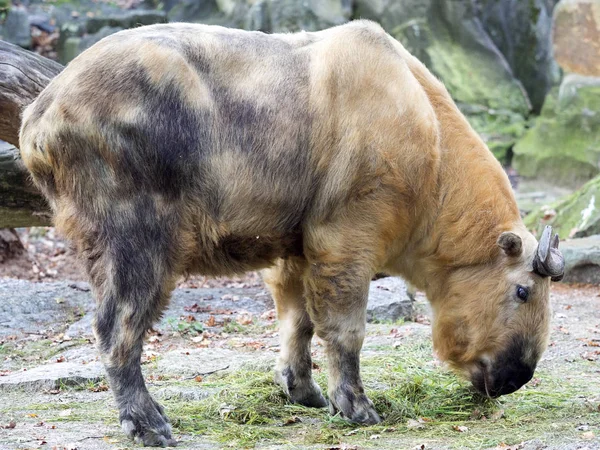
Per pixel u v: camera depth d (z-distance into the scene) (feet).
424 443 29.66
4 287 54.44
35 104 30.66
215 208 30.96
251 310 53.47
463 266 33.91
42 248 72.95
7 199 49.55
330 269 32.35
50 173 30.58
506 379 33.22
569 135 94.17
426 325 50.19
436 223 33.68
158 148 29.71
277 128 31.27
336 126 31.73
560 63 96.78
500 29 109.09
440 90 34.53
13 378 38.83
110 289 29.89
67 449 28.81
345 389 32.91
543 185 94.07
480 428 31.91
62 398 36.73
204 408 34.35
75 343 46.21
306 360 35.70
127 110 29.43
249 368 40.04
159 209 29.99
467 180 33.60
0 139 46.39
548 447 28.17
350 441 30.35
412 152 32.24
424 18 106.93
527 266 32.83
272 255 33.24
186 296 56.29
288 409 34.88
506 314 33.12
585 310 54.85
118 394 30.12
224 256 32.32
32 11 111.96
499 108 104.94
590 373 40.01
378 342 44.88
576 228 71.61
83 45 103.50
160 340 46.83
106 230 29.78
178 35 30.99
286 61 32.04
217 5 109.70
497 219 33.65
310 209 32.22
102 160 29.58
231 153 30.73
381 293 53.16
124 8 115.55
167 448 29.37
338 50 32.24
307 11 104.12
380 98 31.99
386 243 32.89
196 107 30.22
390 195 32.22
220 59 31.04
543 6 110.01
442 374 38.63
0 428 31.65
